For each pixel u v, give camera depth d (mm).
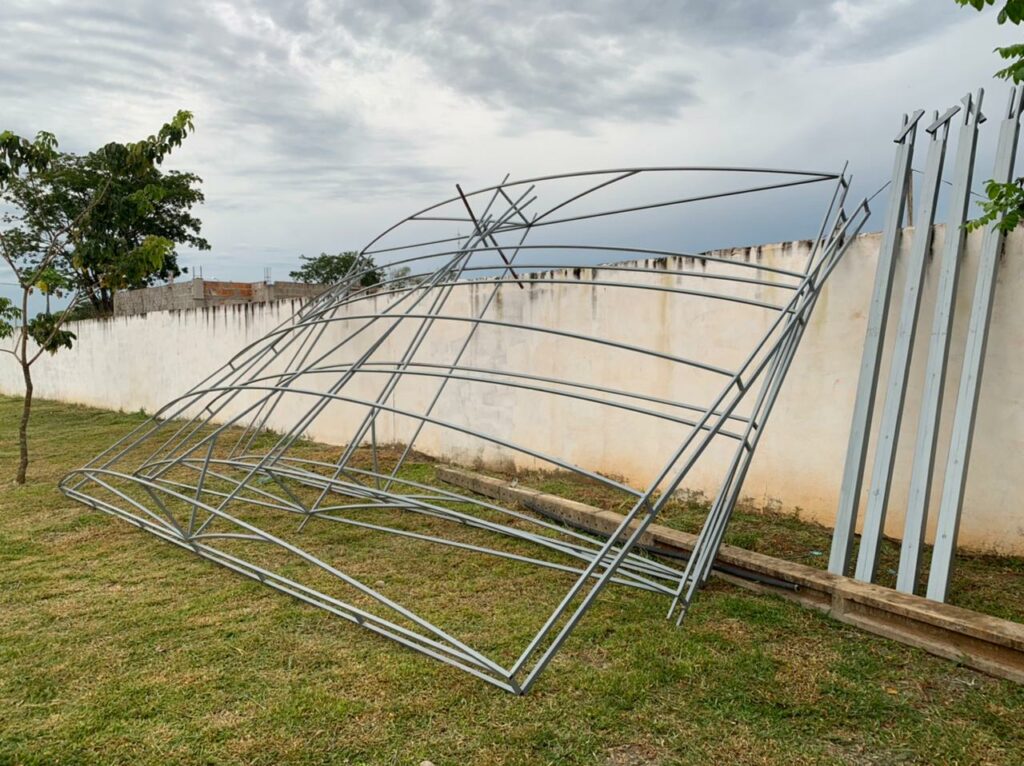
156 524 5605
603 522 5172
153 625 3723
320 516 5441
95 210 7543
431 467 7562
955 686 2982
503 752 2607
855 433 4188
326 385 9117
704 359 5656
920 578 4043
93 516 5898
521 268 4984
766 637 3467
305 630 3650
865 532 3982
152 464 5520
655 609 3836
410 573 4523
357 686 3076
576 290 6477
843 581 3746
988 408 4254
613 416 6297
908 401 4543
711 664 3195
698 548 3650
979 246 4188
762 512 5367
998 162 3830
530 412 6941
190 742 2688
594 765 2533
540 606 3943
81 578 4453
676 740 2658
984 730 2676
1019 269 4094
